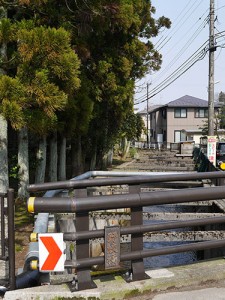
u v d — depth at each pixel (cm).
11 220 265
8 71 635
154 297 256
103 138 1711
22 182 880
